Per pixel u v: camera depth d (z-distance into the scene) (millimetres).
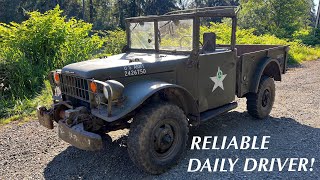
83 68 3615
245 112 6043
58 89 4309
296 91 7805
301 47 16703
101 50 11117
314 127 5176
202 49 4332
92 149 3293
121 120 3867
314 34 22828
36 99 6969
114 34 11773
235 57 4801
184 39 4250
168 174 3666
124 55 4586
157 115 3492
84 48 9438
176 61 4055
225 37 8609
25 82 7684
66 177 3680
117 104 3359
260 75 5250
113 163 3957
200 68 4266
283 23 25812
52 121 3916
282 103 6703
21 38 8555
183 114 3793
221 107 4766
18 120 5949
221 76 4609
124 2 39969
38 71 8195
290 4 25547
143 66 3799
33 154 4348
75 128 3428
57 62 8586
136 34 4871
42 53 8711
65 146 4570
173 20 4301
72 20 9961
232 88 4875
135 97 3395
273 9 26078
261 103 5453
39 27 8703
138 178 3598
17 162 4121
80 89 3688
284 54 6148
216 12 4289
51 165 4000
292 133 4898
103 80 3527
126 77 3680
